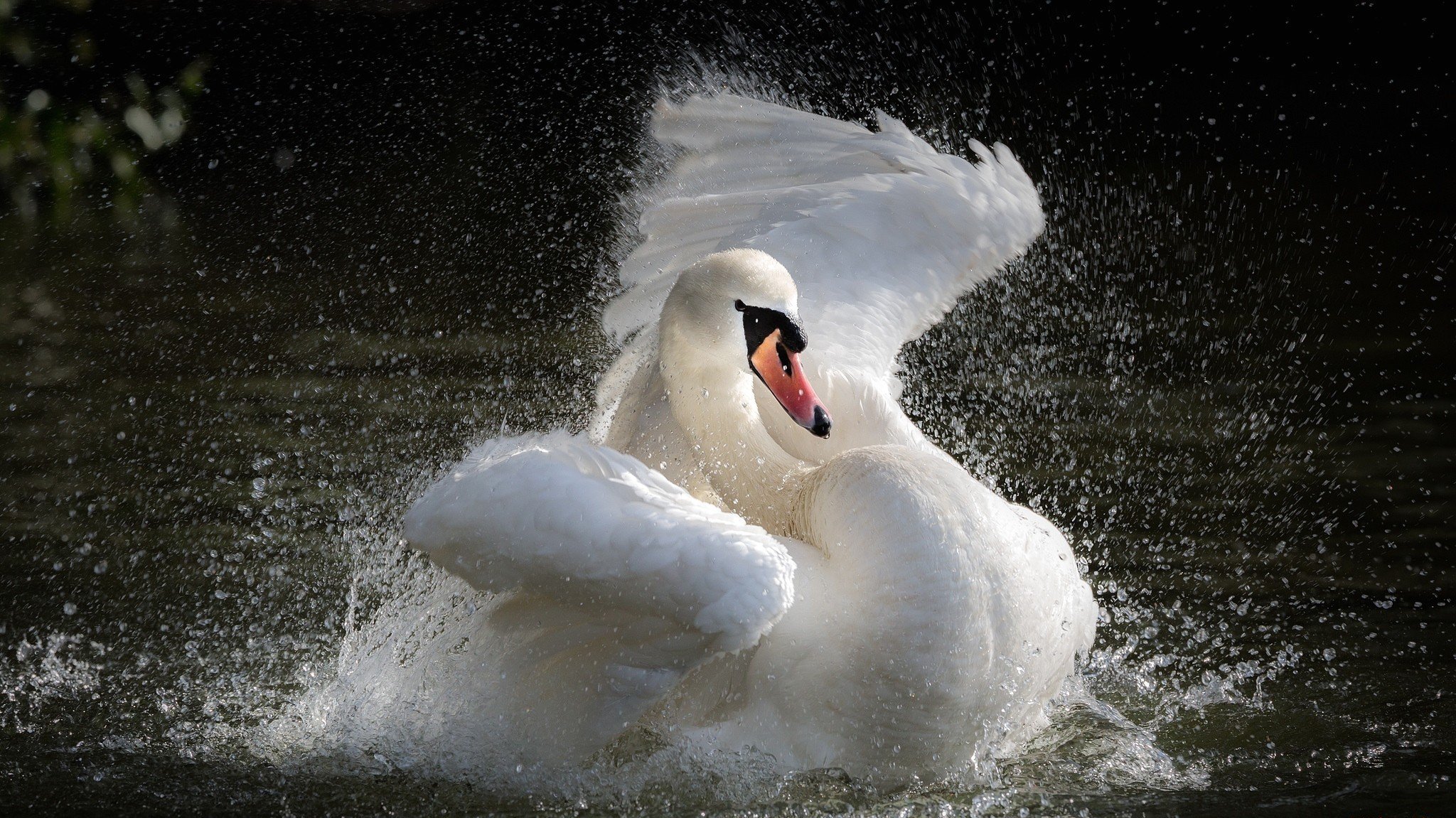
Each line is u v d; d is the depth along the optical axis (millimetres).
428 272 20281
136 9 29656
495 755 7844
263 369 15852
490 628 7953
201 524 11508
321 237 22453
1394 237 21969
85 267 20625
